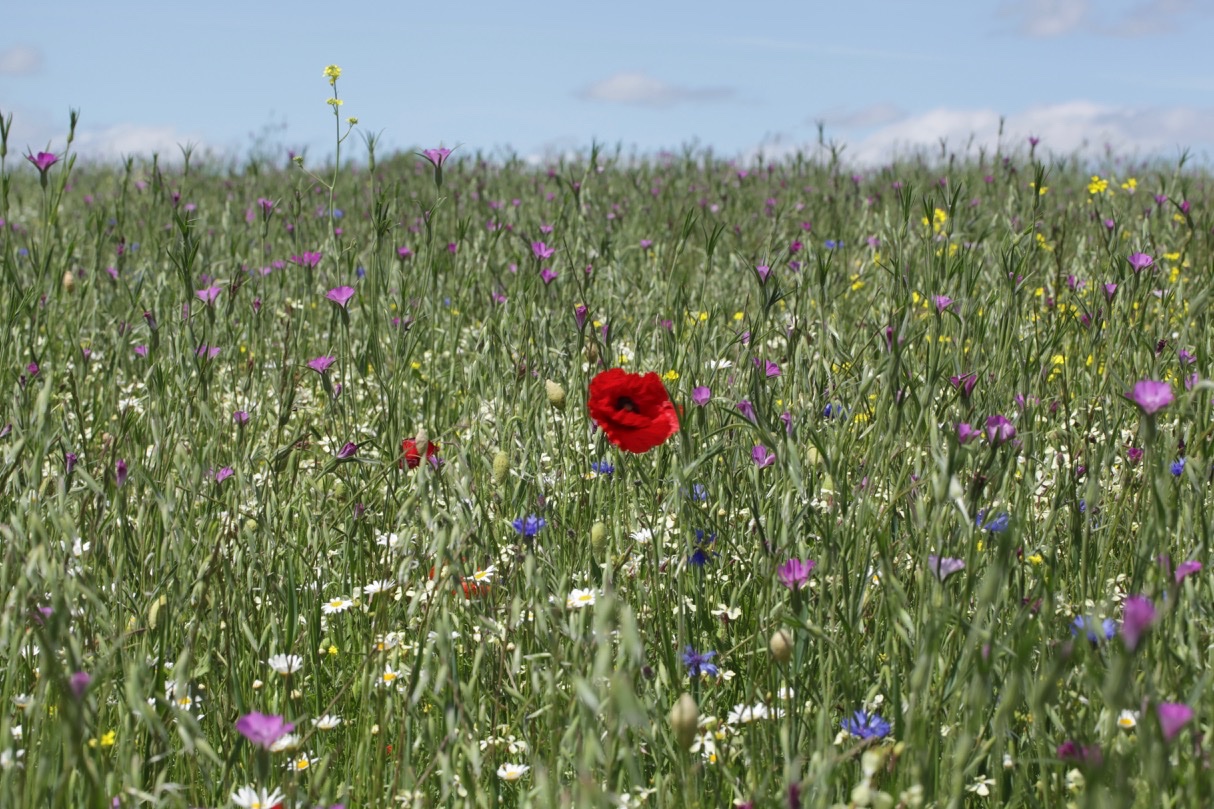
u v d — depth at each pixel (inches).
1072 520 103.4
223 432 154.6
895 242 184.2
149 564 111.8
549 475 138.2
